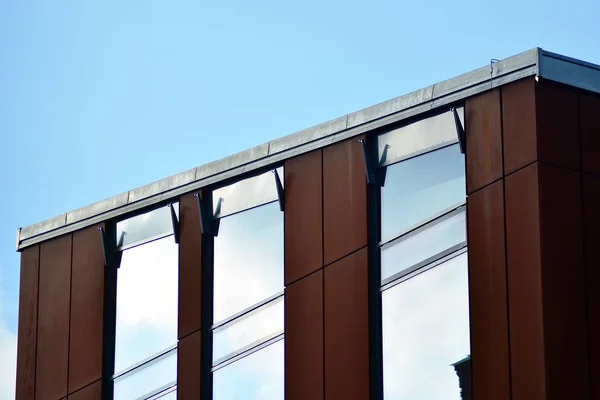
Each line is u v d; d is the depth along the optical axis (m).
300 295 23.97
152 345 27.20
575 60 20.80
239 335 25.38
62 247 29.78
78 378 28.52
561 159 20.38
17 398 29.95
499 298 20.25
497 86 20.92
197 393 25.72
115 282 28.47
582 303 19.95
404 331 22.03
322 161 24.16
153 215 27.83
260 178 25.59
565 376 19.48
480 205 20.86
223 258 26.12
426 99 22.16
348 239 23.28
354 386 22.53
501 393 19.91
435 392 21.23
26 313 30.31
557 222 20.05
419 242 22.09
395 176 22.84
